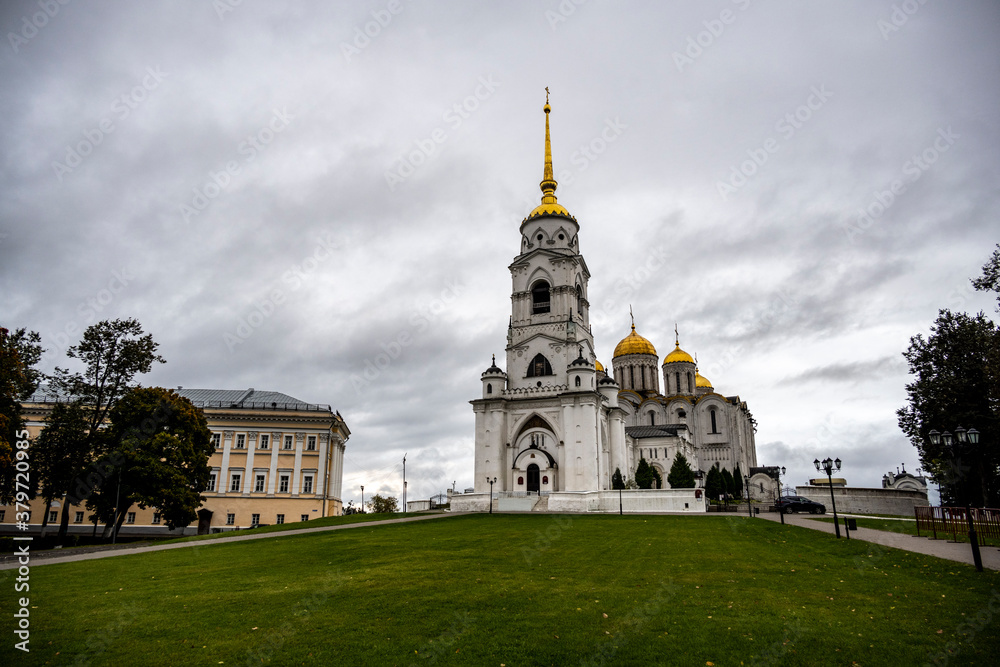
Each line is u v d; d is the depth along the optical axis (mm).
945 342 62938
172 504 61031
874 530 45531
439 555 32312
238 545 40281
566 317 90312
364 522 57656
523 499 74000
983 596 20750
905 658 14836
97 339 59562
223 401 97062
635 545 35719
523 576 25438
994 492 63438
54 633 17797
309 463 89625
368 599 21422
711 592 21781
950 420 58562
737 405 129625
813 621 17859
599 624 17891
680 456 88125
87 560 33250
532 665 14812
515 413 86625
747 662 14742
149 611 20203
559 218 96500
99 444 59688
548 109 104438
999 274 52938
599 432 86688
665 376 136125
